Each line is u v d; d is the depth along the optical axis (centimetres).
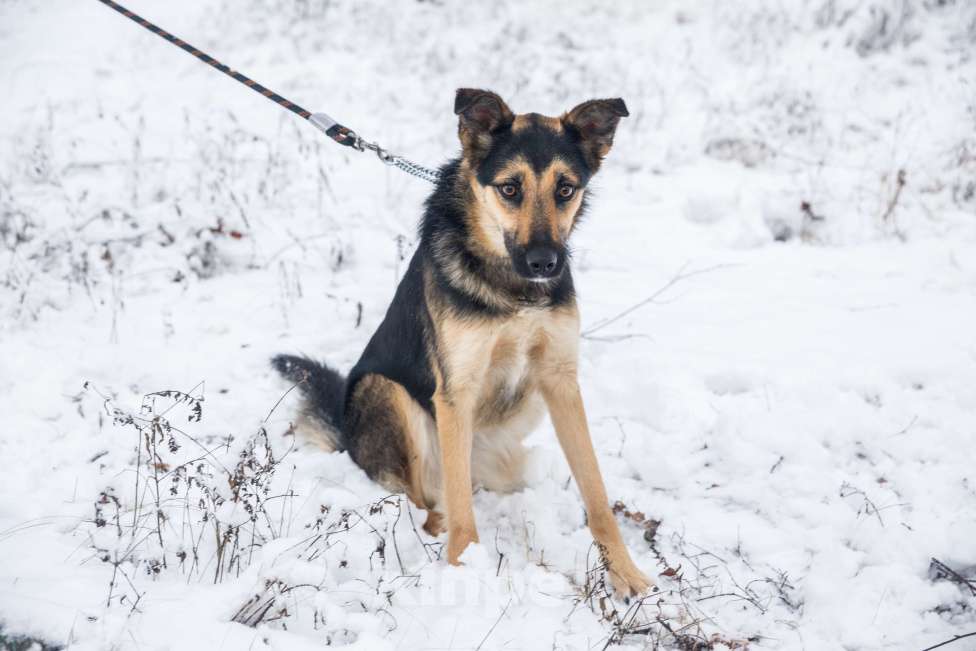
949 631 332
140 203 725
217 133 876
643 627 337
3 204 687
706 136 864
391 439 430
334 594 327
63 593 311
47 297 594
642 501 430
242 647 290
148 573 342
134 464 430
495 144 398
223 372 529
